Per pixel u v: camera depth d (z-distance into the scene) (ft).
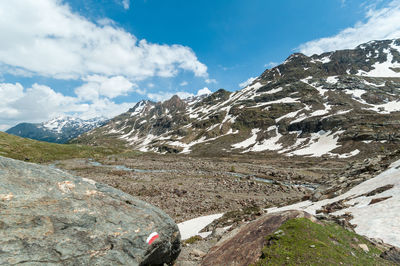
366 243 34.78
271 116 538.06
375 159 125.59
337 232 36.04
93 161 355.97
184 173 238.48
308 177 211.41
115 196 29.89
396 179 71.82
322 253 28.43
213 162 331.77
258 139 471.21
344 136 338.54
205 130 608.60
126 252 24.53
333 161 273.13
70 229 22.62
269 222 39.60
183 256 43.86
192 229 91.09
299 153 343.87
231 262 33.53
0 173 22.67
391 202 56.44
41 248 19.81
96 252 22.56
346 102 488.44
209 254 40.83
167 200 134.82
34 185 23.97
